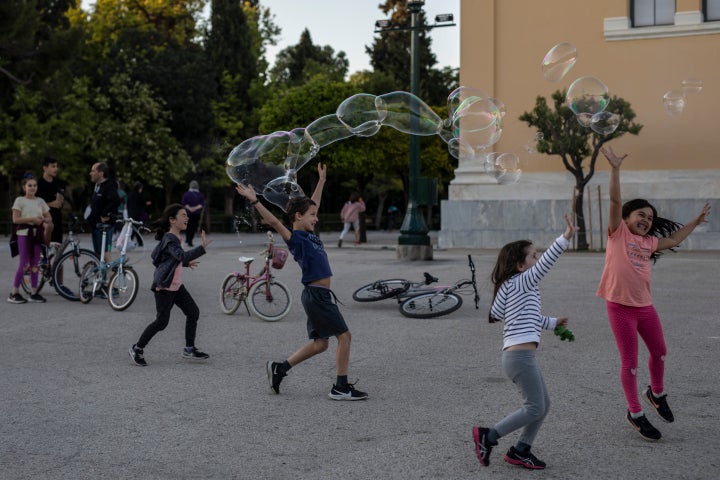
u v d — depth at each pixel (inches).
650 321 183.0
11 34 1019.9
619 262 183.0
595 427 187.2
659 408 186.7
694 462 161.6
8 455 168.2
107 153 1391.5
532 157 820.6
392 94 361.7
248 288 366.6
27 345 296.2
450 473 156.5
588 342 294.2
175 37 1758.1
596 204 789.2
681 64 776.9
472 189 831.7
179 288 264.1
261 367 258.7
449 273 536.1
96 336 315.3
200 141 1556.3
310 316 216.1
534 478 153.4
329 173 1154.0
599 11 805.9
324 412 202.7
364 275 531.2
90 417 198.1
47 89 1135.0
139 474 156.6
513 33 838.5
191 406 208.8
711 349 277.3
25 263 409.7
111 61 1485.0
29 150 1241.4
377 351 283.6
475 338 308.0
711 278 492.1
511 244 167.8
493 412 201.2
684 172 773.3
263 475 155.8
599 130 316.5
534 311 162.1
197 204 862.5
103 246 409.4
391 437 180.7
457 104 358.6
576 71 815.7
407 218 647.8
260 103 1815.9
